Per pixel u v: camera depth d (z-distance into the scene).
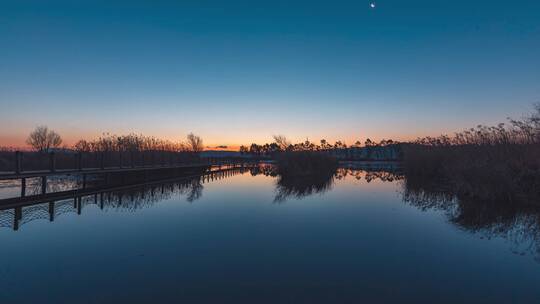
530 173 13.30
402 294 5.88
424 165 24.81
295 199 16.61
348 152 105.12
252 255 7.91
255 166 60.44
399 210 13.48
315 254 7.96
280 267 7.12
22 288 6.10
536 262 7.44
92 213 13.12
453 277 6.62
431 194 17.50
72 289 6.05
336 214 12.73
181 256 7.84
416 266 7.21
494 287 6.16
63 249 8.40
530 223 10.85
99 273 6.80
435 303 5.56
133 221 11.62
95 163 24.86
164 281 6.40
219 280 6.44
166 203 15.64
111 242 9.02
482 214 12.18
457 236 9.57
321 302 5.58
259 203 15.45
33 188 20.69
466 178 15.86
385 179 27.66
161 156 33.84
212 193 19.42
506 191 13.62
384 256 7.85
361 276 6.66
